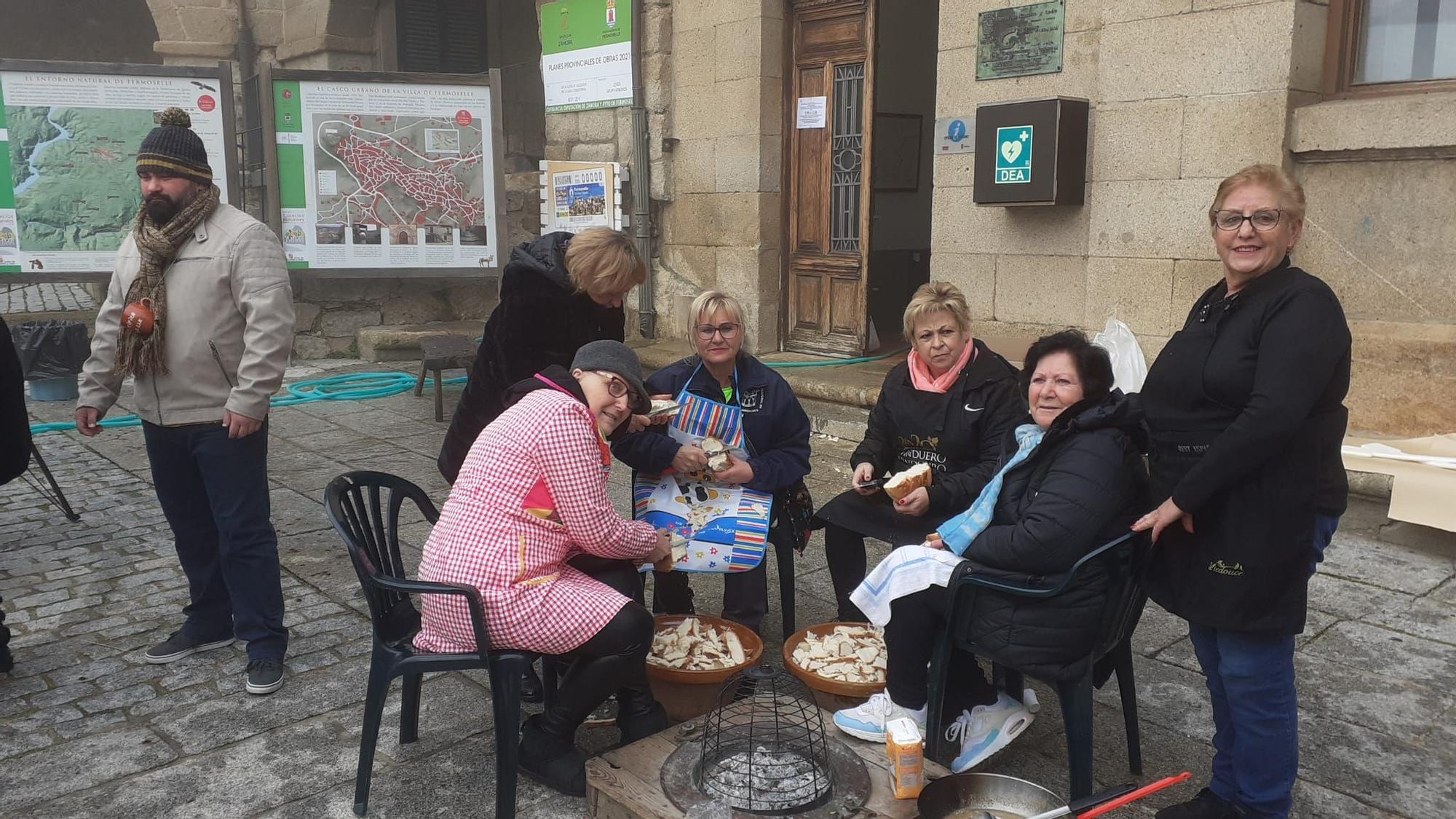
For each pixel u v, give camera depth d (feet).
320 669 11.83
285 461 20.95
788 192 27.37
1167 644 12.39
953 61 21.61
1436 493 14.47
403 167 30.60
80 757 9.95
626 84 29.01
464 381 29.63
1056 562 8.58
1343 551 15.06
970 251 21.86
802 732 9.14
